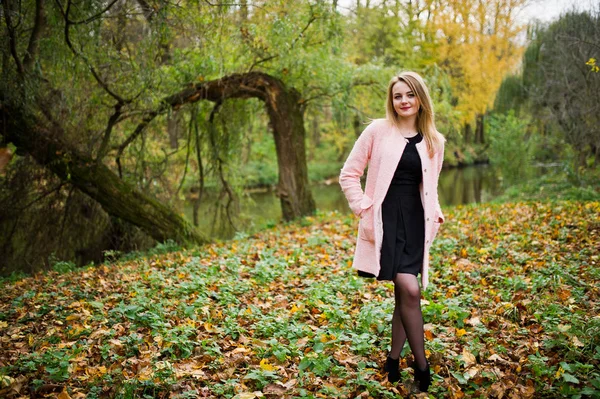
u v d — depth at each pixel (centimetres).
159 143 1246
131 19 970
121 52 977
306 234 894
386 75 1245
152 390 319
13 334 431
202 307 462
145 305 464
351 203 340
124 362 357
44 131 938
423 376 313
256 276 590
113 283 596
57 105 955
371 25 1650
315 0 1025
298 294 519
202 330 418
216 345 379
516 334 382
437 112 1352
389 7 1662
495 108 2186
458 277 546
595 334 351
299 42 1059
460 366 341
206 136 1288
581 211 813
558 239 661
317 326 427
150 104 1020
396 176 334
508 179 1898
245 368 348
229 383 321
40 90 913
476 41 2714
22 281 714
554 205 932
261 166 2841
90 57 905
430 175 334
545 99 1534
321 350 358
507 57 2725
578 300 438
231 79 1118
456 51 2702
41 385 321
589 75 1173
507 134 1884
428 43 2498
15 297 581
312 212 1252
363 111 1355
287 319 432
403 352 363
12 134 926
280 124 1196
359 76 1246
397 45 1750
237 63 1147
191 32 893
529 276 527
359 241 342
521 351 350
